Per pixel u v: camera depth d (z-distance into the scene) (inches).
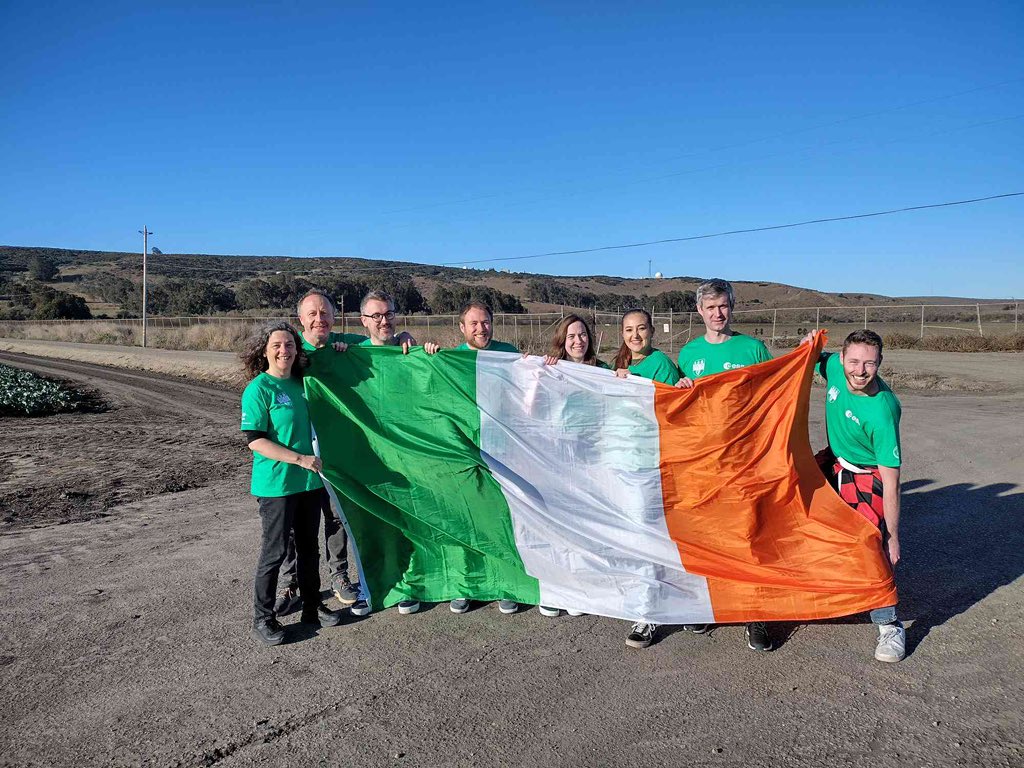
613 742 128.8
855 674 153.1
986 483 321.7
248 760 124.6
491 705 142.0
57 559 235.6
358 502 180.5
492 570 189.0
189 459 426.3
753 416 177.3
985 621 178.4
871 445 170.6
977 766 120.0
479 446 195.2
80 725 136.0
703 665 158.6
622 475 186.1
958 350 1188.5
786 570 168.7
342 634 177.2
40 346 1796.3
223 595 203.2
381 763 123.4
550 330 1534.2
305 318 195.6
